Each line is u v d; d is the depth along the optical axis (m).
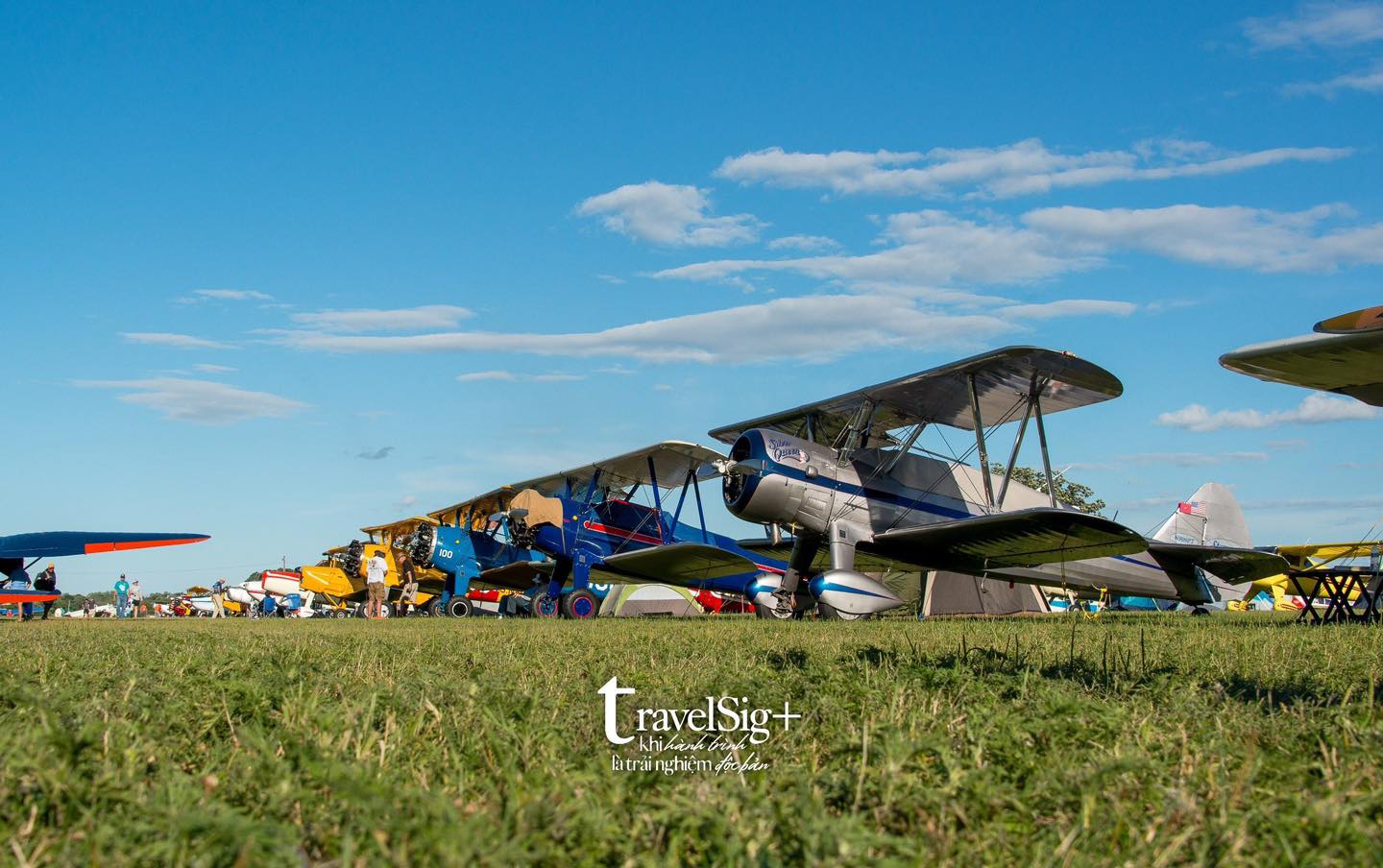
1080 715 2.96
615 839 1.85
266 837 1.69
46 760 2.26
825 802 2.12
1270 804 2.09
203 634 8.71
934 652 5.20
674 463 21.27
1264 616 15.06
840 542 15.75
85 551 19.22
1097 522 13.76
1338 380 10.40
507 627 10.37
